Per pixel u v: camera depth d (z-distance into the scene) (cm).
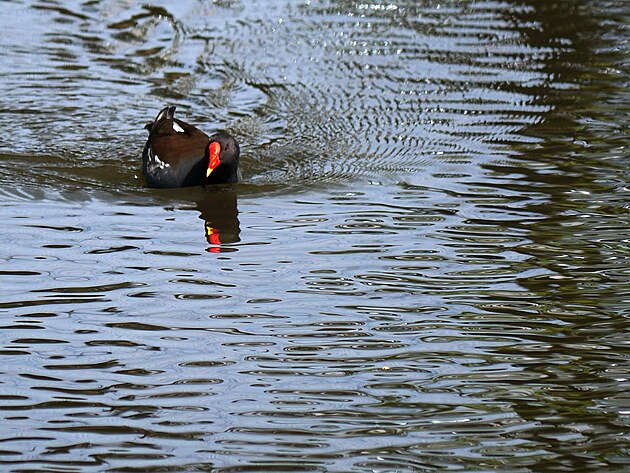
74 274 1216
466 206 1431
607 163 1579
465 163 1591
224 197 1484
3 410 941
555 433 914
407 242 1316
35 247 1291
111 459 871
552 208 1422
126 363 1023
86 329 1088
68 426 918
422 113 1789
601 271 1233
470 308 1145
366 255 1277
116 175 1574
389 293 1178
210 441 898
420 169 1570
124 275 1216
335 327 1101
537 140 1675
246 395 971
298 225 1375
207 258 1268
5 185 1502
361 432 915
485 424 930
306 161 1616
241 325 1103
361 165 1593
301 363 1028
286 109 1817
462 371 1019
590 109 1797
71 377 998
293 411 946
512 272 1233
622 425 927
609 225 1364
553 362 1034
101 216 1405
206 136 1606
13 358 1029
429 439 905
